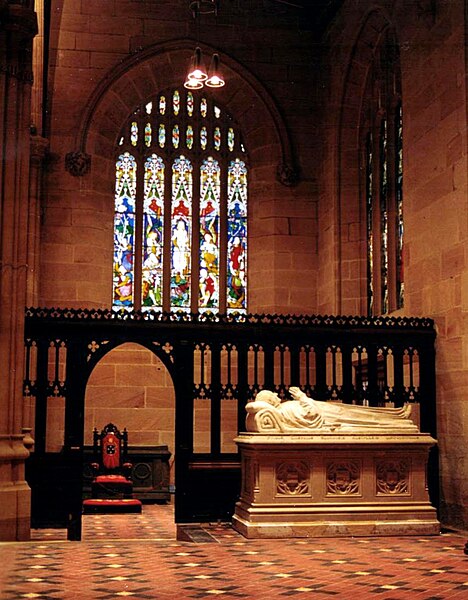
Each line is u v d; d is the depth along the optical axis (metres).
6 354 12.48
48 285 19.92
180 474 13.91
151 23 20.81
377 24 18.67
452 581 8.92
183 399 13.95
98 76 20.53
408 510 13.03
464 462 13.27
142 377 20.02
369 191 20.08
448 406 13.86
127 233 21.11
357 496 12.99
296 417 13.00
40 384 13.34
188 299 21.17
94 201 20.45
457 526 13.41
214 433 14.08
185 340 13.98
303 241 21.09
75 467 13.13
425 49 15.07
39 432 13.23
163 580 8.97
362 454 13.09
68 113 20.39
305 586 8.63
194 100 21.69
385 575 9.30
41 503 13.13
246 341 14.18
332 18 20.58
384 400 14.34
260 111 21.33
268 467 12.77
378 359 17.67
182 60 21.00
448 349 13.94
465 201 13.45
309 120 21.31
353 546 11.70
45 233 20.03
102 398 19.80
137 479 18.86
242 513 13.12
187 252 21.31
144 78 21.03
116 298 20.83
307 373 14.29
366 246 19.92
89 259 20.22
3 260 12.64
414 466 13.23
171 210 21.39
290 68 21.33
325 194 20.70
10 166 12.85
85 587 8.53
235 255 21.45
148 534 13.31
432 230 14.59
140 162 21.38
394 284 18.41
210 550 11.31
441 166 14.30
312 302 20.94
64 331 13.48
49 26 19.08
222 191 21.61
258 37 21.25
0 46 12.94
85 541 12.23
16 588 8.45
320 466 12.93
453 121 13.91
